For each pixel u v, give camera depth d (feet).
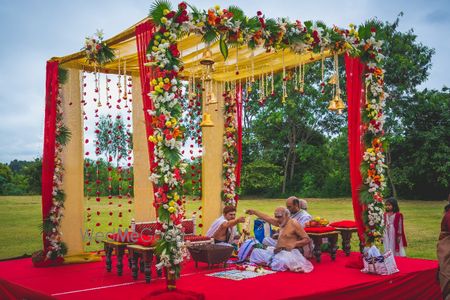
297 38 22.11
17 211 75.61
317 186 106.11
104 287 20.30
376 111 24.66
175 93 18.48
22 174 124.26
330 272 23.18
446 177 88.79
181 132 18.38
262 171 103.04
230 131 33.99
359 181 24.63
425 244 41.83
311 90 94.68
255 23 20.76
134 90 30.78
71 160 28.14
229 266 24.91
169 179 18.03
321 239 26.30
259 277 21.89
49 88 27.43
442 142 88.02
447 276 19.81
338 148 103.76
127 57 27.35
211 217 33.47
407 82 90.07
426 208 77.20
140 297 18.33
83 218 28.27
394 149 92.32
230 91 33.60
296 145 103.76
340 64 90.02
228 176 33.99
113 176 34.81
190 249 24.20
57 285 20.94
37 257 26.22
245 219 26.99
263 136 105.40
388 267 22.25
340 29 23.50
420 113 89.86
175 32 18.54
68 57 26.45
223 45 20.35
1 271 24.80
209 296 18.15
